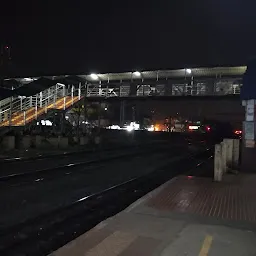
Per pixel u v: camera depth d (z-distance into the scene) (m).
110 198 9.75
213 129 64.69
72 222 7.12
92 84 44.84
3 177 12.20
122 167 17.30
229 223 5.83
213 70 38.34
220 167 10.53
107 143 35.12
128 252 4.45
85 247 4.64
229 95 37.09
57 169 15.45
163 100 40.81
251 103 13.33
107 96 43.00
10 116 25.84
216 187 9.45
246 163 13.18
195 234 5.20
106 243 4.80
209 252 4.45
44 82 33.41
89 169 15.97
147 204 7.27
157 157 23.66
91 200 9.34
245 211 6.71
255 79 13.51
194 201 7.60
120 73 42.09
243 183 10.16
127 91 43.38
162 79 42.19
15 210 7.82
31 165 16.25
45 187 10.91
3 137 22.95
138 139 47.22
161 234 5.21
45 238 6.02
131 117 79.00
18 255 5.19
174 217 6.21
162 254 4.38
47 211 7.88
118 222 5.86
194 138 54.38
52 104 32.16
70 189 10.77
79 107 35.00
